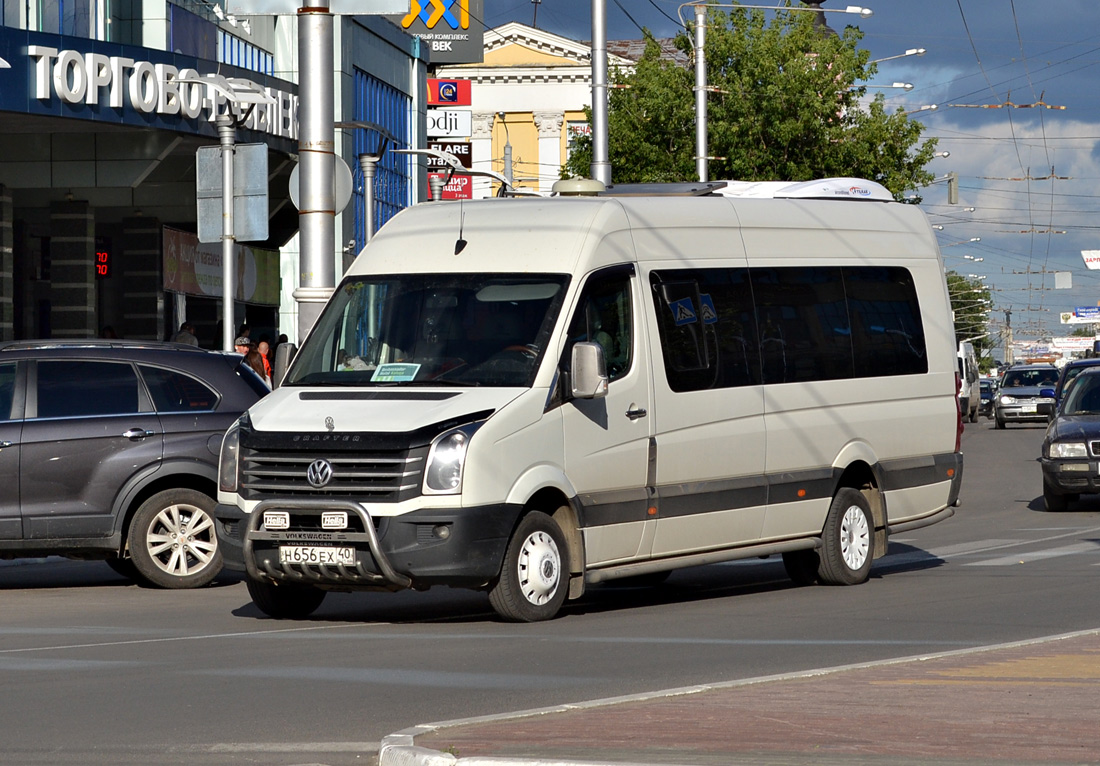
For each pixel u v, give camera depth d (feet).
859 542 67.62
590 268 57.31
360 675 43.27
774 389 64.03
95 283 159.12
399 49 217.97
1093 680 39.83
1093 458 108.68
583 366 54.70
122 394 68.44
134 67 126.62
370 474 51.96
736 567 77.82
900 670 41.96
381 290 58.18
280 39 177.88
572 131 262.67
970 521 104.94
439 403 53.21
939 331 73.15
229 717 37.45
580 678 42.37
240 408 70.13
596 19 136.26
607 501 56.80
